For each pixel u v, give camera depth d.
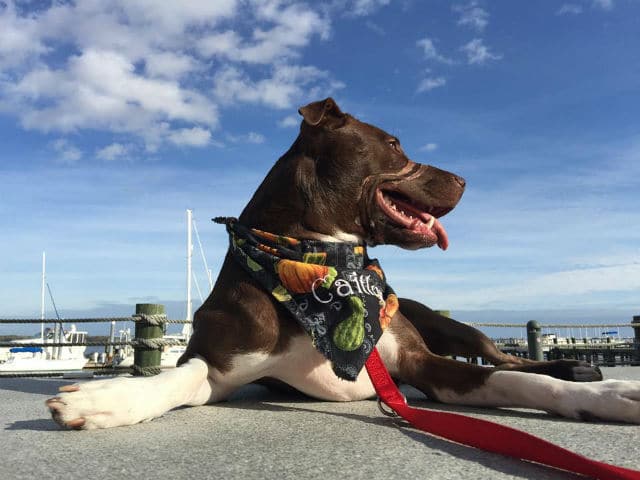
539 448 0.39
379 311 0.69
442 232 0.83
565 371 0.67
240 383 0.73
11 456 0.44
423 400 0.78
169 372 0.65
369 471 0.39
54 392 1.01
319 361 0.73
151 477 0.38
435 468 0.39
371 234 0.80
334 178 0.78
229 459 0.43
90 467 0.41
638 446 0.44
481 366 0.70
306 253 0.72
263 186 0.83
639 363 2.66
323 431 0.53
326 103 0.77
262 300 0.71
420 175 0.82
